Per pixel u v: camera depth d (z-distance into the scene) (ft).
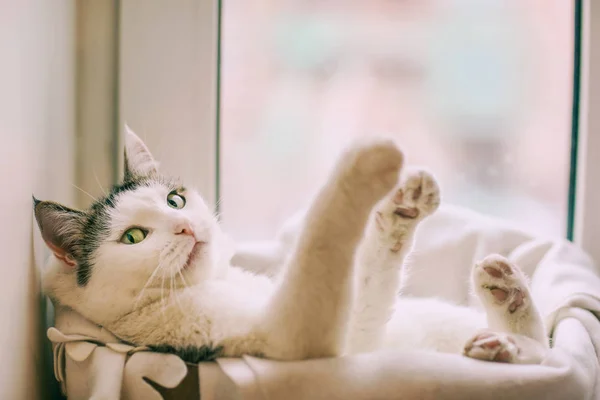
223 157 3.59
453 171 3.71
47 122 2.83
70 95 3.17
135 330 2.64
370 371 2.38
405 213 2.63
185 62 3.35
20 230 2.55
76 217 2.80
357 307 2.73
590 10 3.34
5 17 2.40
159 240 2.75
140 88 3.34
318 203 2.36
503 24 3.58
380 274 2.72
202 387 2.43
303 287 2.38
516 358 2.51
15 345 2.49
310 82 3.66
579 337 2.69
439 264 3.37
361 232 2.35
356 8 3.61
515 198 3.67
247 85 3.59
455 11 3.60
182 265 2.75
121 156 3.35
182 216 2.81
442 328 2.93
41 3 2.74
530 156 3.62
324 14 3.60
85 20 3.30
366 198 2.30
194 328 2.57
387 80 3.68
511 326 2.71
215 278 2.92
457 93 3.66
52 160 2.90
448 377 2.37
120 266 2.72
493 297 2.72
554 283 3.04
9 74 2.44
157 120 3.37
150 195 2.90
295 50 3.62
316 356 2.45
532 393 2.37
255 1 3.52
